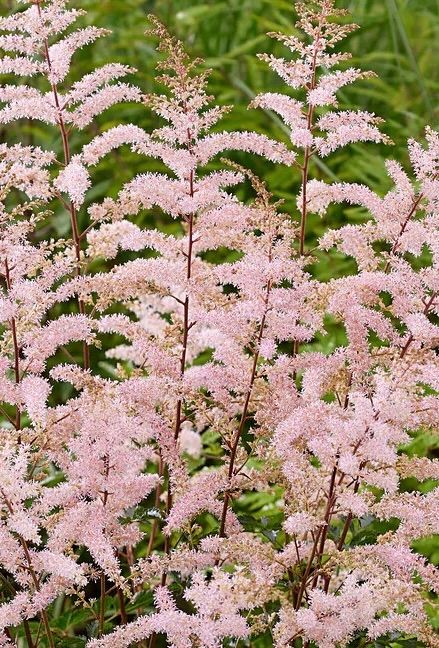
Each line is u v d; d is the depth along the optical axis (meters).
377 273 4.19
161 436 4.26
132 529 4.15
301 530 3.79
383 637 4.14
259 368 4.24
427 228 4.26
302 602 4.24
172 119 4.26
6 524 3.93
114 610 4.89
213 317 4.07
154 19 4.14
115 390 4.12
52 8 4.53
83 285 4.38
